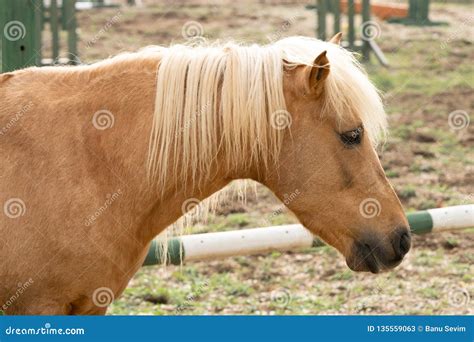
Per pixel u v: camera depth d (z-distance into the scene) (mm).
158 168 3902
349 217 3947
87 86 3943
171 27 15594
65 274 3814
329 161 3896
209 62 3951
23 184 3768
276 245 5586
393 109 11500
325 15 12820
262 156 3939
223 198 4527
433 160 9750
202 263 7277
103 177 3852
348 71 3893
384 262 3975
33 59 7164
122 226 3912
